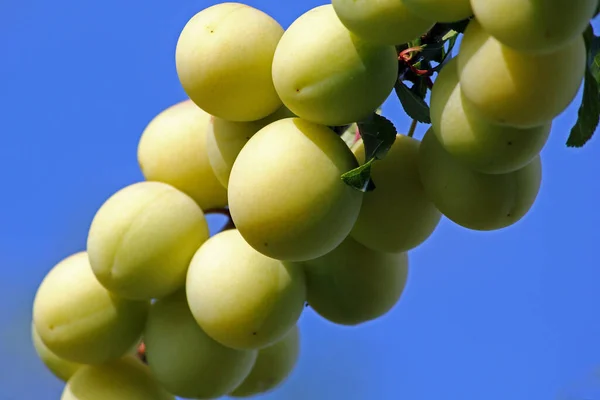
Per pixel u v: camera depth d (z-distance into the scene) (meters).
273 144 0.68
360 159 0.70
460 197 0.69
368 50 0.68
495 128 0.67
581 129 0.68
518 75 0.65
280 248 0.68
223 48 0.69
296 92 0.68
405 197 0.70
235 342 0.70
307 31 0.68
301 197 0.68
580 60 0.66
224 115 0.70
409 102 0.70
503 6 0.64
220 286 0.70
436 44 0.70
